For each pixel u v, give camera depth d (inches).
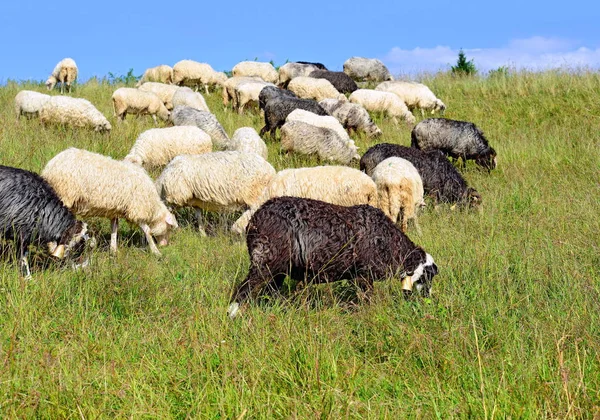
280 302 242.5
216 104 914.1
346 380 168.6
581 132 672.4
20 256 267.3
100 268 258.4
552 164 549.3
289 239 231.6
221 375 173.8
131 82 1037.8
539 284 250.1
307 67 1035.3
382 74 1157.7
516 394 158.7
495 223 379.2
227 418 151.8
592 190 447.2
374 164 457.1
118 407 158.6
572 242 310.3
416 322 210.7
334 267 239.0
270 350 182.2
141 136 462.6
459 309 223.5
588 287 236.7
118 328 210.8
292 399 156.2
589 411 149.3
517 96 843.4
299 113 582.2
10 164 415.8
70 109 544.7
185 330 204.2
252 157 372.2
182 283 258.4
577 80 850.1
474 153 560.1
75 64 909.8
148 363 180.2
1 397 152.6
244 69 1056.8
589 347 181.3
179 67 969.5
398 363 180.1
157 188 375.2
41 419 150.2
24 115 625.6
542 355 176.6
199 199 370.6
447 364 178.4
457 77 1011.3
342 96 852.6
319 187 351.3
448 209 429.1
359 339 204.2
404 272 252.8
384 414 150.8
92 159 307.4
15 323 199.0
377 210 253.8
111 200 309.0
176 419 156.9
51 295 225.3
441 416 154.0
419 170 438.9
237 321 211.2
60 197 298.4
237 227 347.6
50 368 165.2
